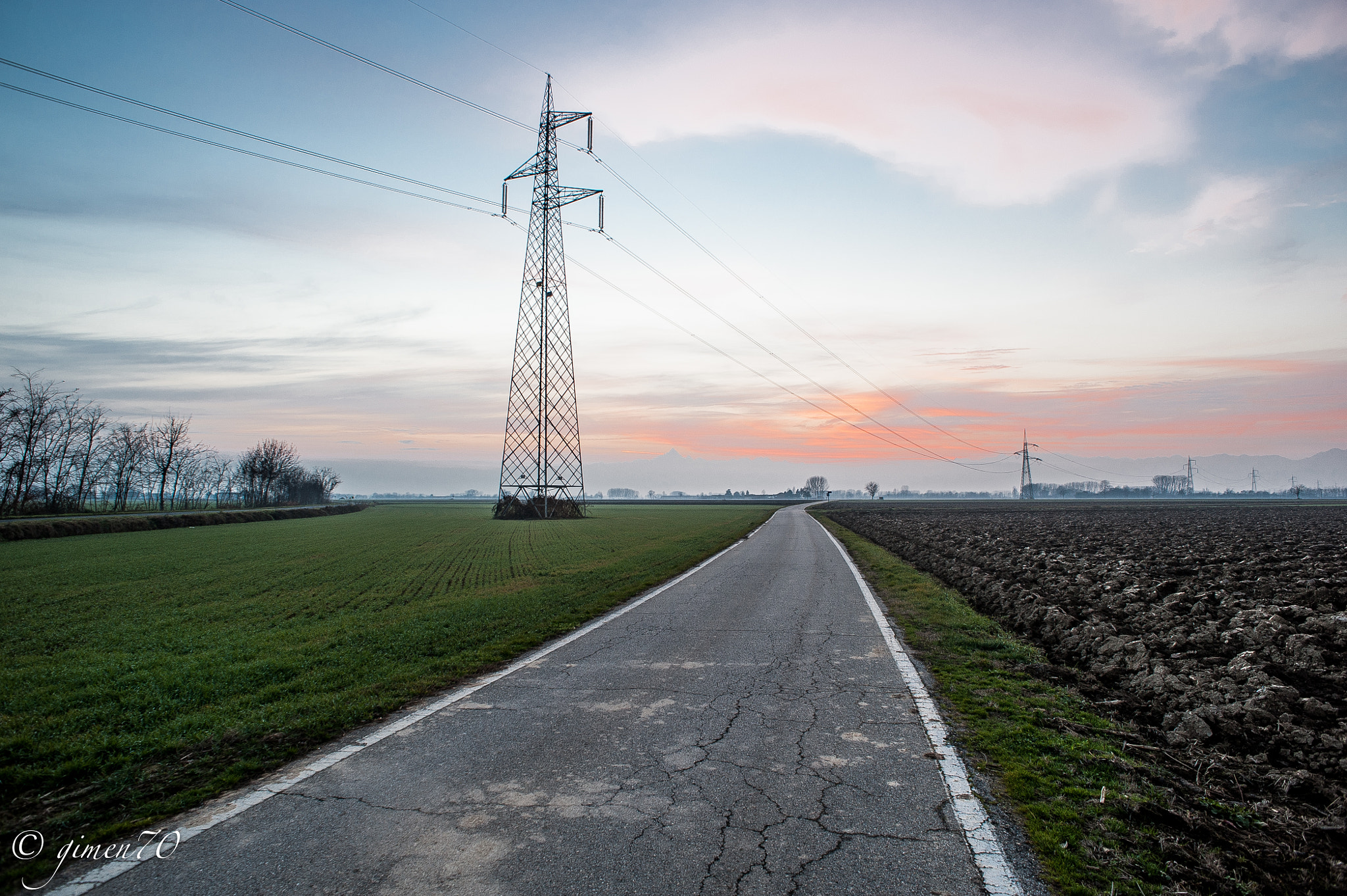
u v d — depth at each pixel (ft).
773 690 25.50
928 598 48.14
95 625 41.65
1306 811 16.55
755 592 51.67
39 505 176.04
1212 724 21.90
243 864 13.35
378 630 38.32
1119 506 359.87
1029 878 12.72
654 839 14.16
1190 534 114.83
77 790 17.44
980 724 21.48
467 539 117.29
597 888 12.34
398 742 20.21
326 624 41.14
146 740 20.71
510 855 13.58
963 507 335.26
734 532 130.72
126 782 17.74
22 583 61.52
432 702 24.38
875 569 67.46
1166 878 12.84
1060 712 22.91
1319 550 78.33
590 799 16.15
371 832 14.65
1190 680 25.94
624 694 25.03
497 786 16.96
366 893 12.28
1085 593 48.26
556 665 29.68
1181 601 43.27
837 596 49.55
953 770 17.84
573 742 20.10
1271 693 23.31
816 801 16.01
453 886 12.45
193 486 262.26
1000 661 30.37
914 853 13.58
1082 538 105.50
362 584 60.08
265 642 36.09
